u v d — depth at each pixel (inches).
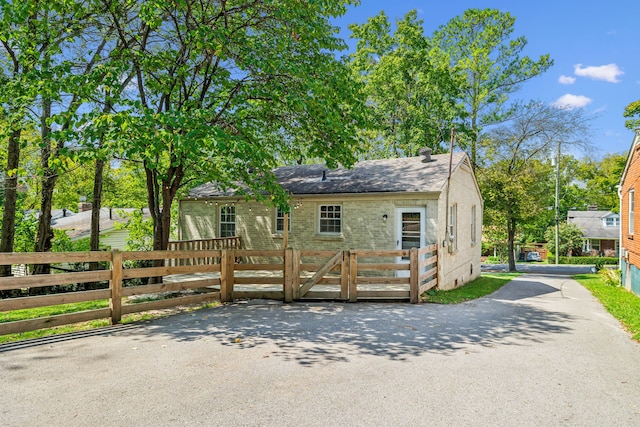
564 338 258.7
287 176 672.4
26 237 764.0
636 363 208.1
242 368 191.0
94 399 154.4
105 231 1019.9
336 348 226.5
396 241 518.9
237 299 376.5
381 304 369.4
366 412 146.6
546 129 965.8
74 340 237.8
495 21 1170.0
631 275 526.9
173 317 302.5
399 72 1096.8
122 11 377.1
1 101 335.9
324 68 397.1
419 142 1066.7
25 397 155.7
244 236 649.6
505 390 169.6
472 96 1198.9
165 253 313.9
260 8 374.3
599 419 144.2
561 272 960.3
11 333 229.8
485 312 342.3
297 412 145.6
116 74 325.4
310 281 376.2
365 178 579.8
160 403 151.5
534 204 938.1
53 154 366.3
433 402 156.4
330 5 391.2
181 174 434.0
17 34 350.9
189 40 353.1
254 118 431.5
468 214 648.4
